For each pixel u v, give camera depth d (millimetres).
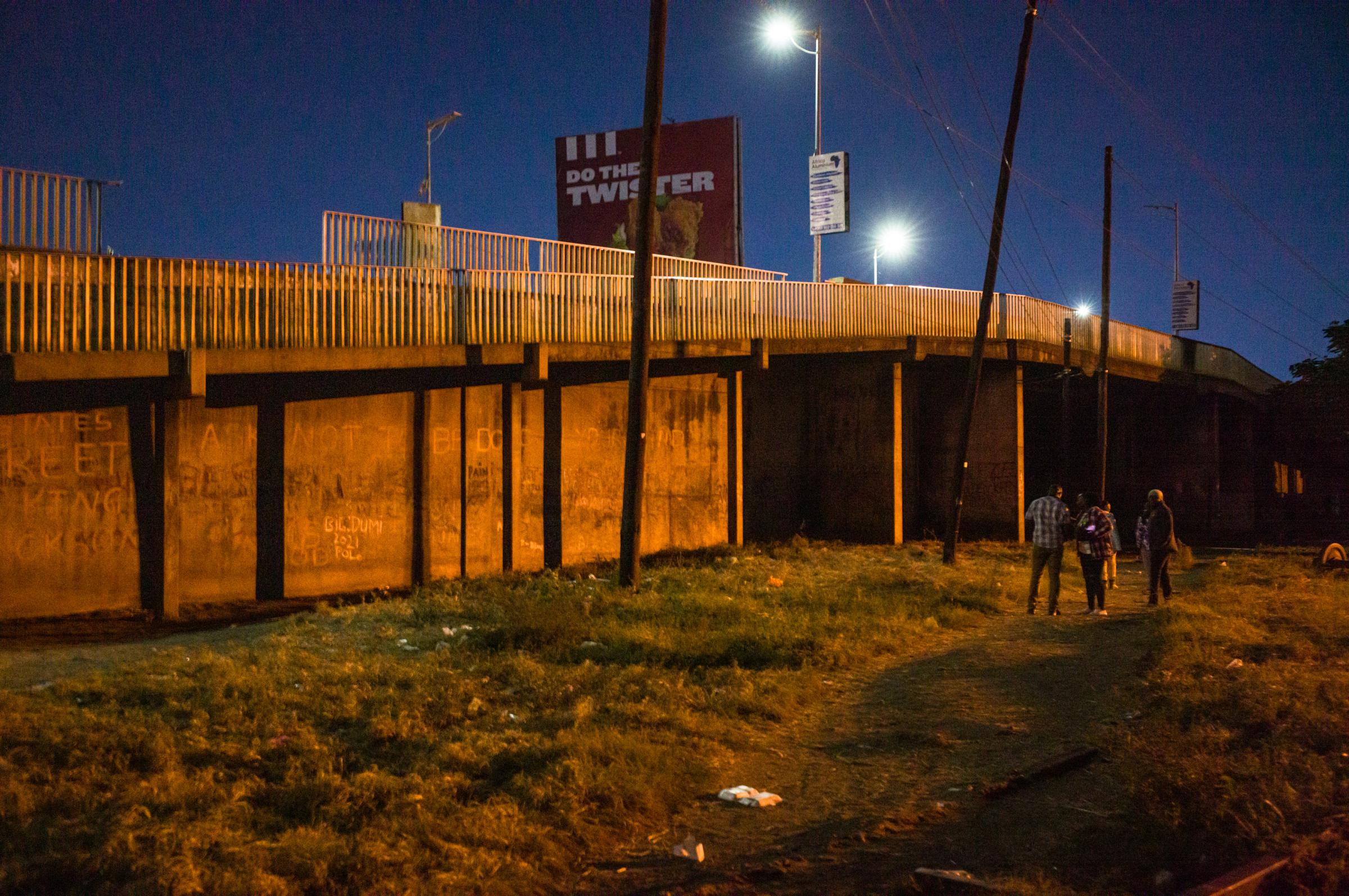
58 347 12250
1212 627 11914
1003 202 20094
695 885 5211
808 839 5883
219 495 14992
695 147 34312
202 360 13305
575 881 5309
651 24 14086
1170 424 37938
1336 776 6406
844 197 32312
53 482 13297
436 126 28422
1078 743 7711
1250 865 5016
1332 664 10180
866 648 11258
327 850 5090
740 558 20859
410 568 17250
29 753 6332
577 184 35938
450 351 16375
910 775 7078
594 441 20797
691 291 21172
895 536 25281
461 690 8570
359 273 15438
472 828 5543
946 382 29016
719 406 23609
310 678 8742
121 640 11719
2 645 11141
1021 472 27797
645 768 6652
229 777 6273
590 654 10320
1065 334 28875
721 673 9734
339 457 16359
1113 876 5156
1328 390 40062
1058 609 15273
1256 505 41312
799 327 23469
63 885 4633
